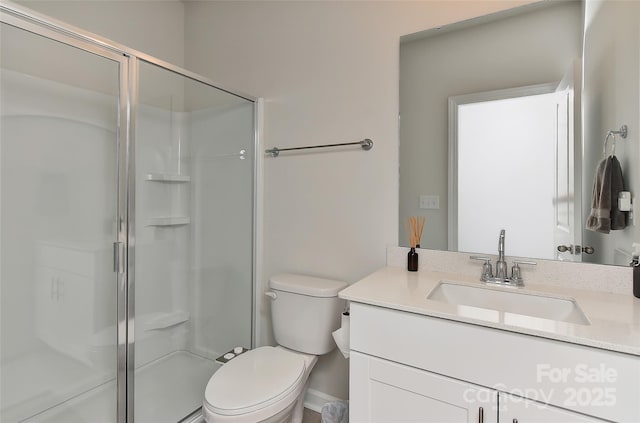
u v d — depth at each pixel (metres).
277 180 2.00
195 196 1.95
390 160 1.64
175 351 1.90
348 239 1.77
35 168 1.43
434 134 1.54
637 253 1.18
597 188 1.24
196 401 1.81
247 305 2.11
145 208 1.75
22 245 1.41
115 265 1.58
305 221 1.91
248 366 1.49
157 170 1.78
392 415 1.11
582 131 1.26
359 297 1.16
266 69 2.04
